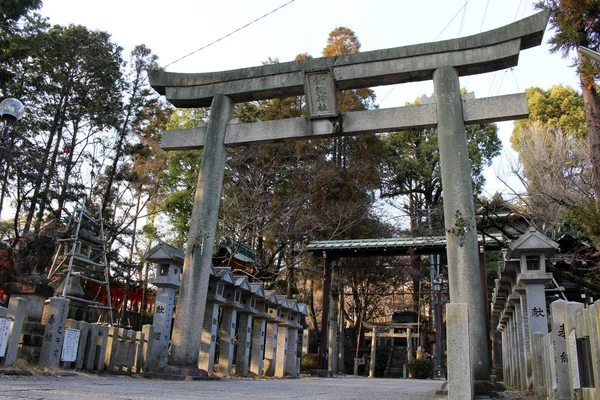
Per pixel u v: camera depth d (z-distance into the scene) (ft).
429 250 74.13
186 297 39.04
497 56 37.81
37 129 86.43
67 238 45.24
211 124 43.93
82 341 32.19
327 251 77.66
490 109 37.04
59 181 84.02
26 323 29.81
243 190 86.53
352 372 118.52
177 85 46.11
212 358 44.19
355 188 101.81
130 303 110.73
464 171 35.40
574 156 77.97
